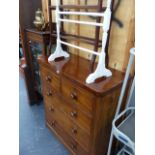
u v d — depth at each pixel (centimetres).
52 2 160
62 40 154
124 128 99
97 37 106
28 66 200
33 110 218
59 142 168
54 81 135
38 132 181
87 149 124
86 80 104
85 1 124
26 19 175
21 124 192
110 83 103
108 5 91
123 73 117
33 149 160
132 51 88
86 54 146
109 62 126
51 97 151
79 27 139
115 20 110
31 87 215
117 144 139
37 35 161
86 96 104
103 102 100
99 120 106
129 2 99
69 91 119
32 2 172
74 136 136
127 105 118
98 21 105
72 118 128
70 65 133
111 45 120
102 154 130
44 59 147
